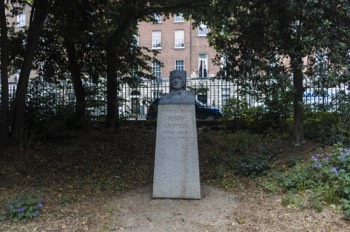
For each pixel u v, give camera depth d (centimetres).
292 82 899
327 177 648
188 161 655
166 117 662
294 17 827
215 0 1013
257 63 877
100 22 1290
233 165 835
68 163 929
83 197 690
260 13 906
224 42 962
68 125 1223
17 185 765
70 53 1258
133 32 1374
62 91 1329
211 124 1329
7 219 562
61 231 533
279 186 686
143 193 703
